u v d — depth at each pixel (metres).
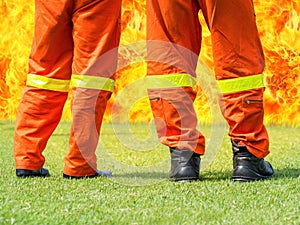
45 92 5.85
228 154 7.72
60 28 5.72
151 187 5.29
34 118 5.89
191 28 5.59
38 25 5.77
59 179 5.74
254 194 4.94
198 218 4.16
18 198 4.75
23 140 5.89
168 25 5.53
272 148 8.50
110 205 4.53
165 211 4.35
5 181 5.59
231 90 5.52
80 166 5.77
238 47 5.46
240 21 5.44
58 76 5.86
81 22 5.62
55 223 3.99
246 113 5.52
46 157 7.62
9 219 4.03
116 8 5.68
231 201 4.68
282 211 4.37
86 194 4.93
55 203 4.56
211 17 5.46
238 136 5.59
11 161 7.13
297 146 8.80
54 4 5.67
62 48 5.82
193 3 5.57
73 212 4.29
